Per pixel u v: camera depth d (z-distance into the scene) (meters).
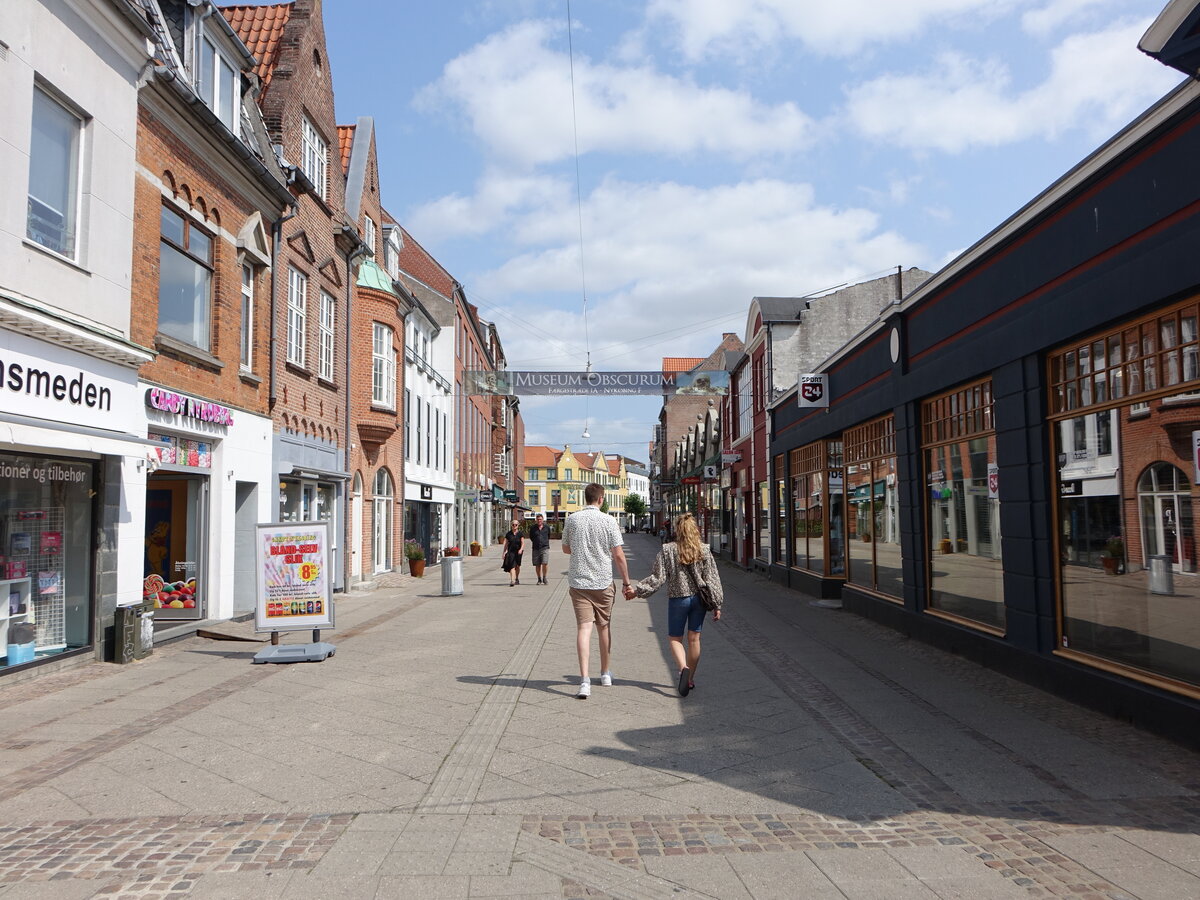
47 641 8.98
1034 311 7.95
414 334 28.70
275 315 14.72
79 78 8.87
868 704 7.40
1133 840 4.35
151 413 10.57
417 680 8.49
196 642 11.38
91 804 4.97
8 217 7.80
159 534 12.49
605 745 6.12
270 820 4.70
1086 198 7.18
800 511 19.38
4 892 3.82
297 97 16.39
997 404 8.80
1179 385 6.15
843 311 22.58
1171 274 5.98
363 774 5.48
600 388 26.45
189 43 11.78
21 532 8.57
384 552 24.36
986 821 4.64
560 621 13.40
